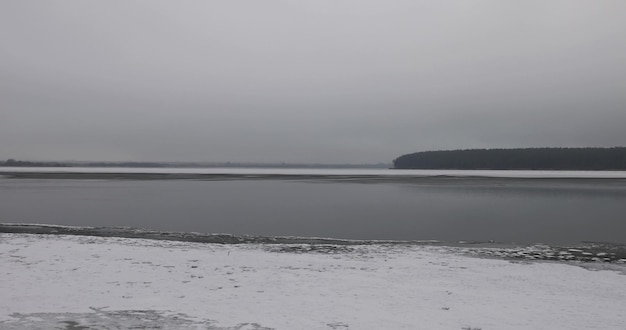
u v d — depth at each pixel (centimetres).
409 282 1019
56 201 3416
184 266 1143
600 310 824
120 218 2461
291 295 898
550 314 798
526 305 852
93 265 1125
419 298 892
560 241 1758
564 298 904
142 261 1186
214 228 2127
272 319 748
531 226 2194
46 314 757
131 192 4394
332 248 1471
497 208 3014
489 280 1049
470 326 730
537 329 722
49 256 1214
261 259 1245
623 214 2672
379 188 5166
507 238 1842
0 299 839
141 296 877
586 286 1006
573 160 14638
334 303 847
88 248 1333
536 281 1046
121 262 1166
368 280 1029
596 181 6769
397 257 1309
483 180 7144
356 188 5169
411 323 739
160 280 1003
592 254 1434
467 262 1245
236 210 2869
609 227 2150
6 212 2700
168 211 2797
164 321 730
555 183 6275
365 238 1859
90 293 891
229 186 5522
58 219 2403
